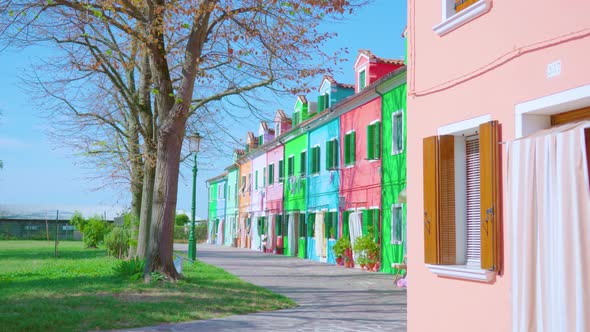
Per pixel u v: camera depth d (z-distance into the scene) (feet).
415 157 29.37
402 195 60.75
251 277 64.54
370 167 77.92
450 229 26.48
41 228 232.53
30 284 49.85
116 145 75.46
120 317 33.68
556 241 18.90
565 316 18.34
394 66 86.89
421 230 28.60
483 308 23.73
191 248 94.02
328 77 102.37
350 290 51.90
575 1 19.79
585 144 17.93
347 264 81.51
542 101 20.99
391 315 37.24
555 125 21.99
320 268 79.15
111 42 61.11
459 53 26.22
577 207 18.10
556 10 20.63
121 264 55.16
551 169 19.22
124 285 47.65
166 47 53.31
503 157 22.88
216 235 202.28
